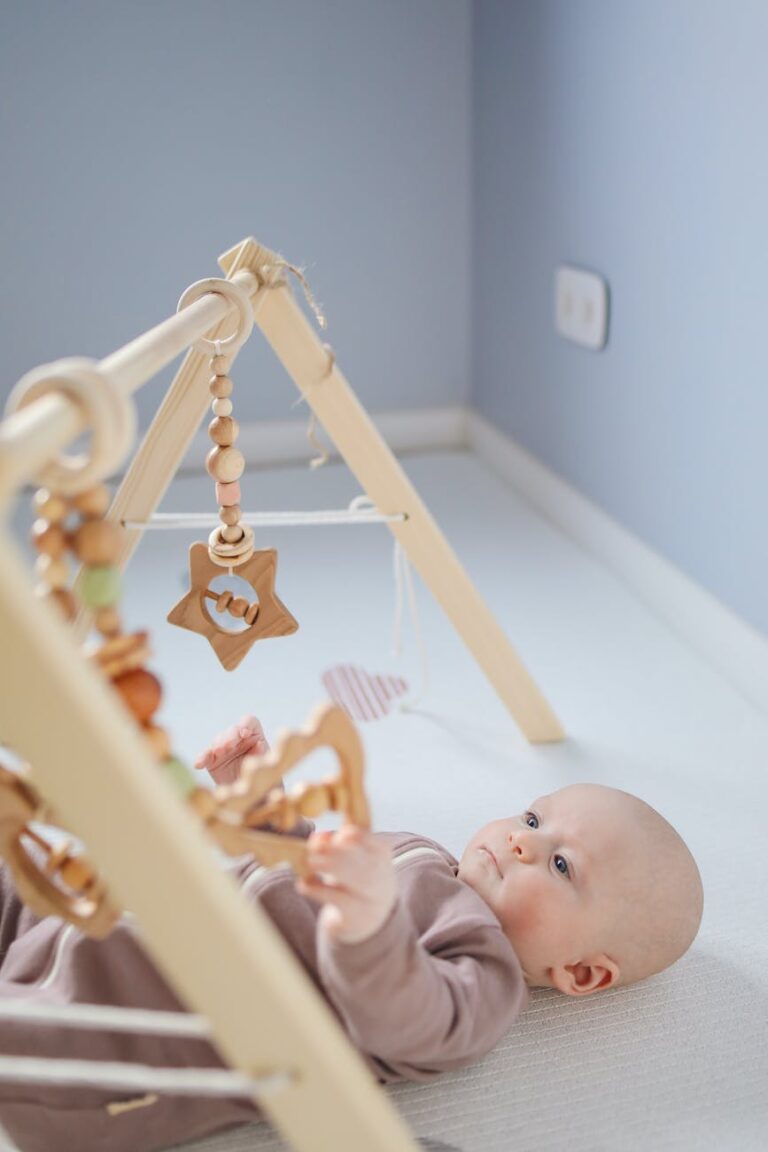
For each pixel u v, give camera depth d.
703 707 1.52
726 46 1.46
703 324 1.59
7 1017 0.83
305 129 2.12
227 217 2.13
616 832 1.00
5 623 0.52
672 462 1.70
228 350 1.06
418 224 2.24
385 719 1.47
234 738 1.05
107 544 0.63
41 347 2.13
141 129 2.05
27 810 0.69
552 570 1.90
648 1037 1.00
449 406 2.39
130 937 0.86
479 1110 0.92
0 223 2.04
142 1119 0.85
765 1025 1.01
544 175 1.98
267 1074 0.61
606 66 1.74
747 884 1.19
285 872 0.91
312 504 2.11
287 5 2.05
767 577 1.51
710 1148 0.89
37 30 1.96
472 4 2.13
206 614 1.16
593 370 1.90
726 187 1.50
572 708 1.51
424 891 0.96
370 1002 0.78
